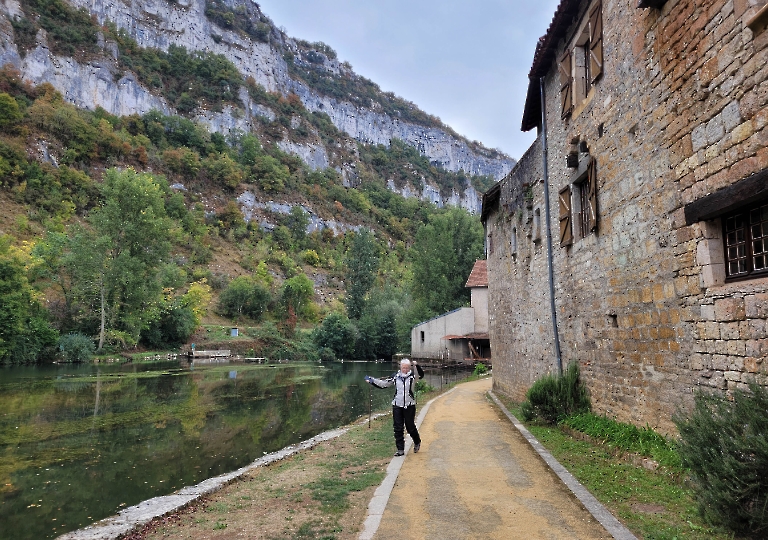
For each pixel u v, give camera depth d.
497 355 18.20
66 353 35.69
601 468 6.50
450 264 49.31
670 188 6.36
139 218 42.12
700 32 5.62
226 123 116.75
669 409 6.46
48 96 79.06
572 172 10.05
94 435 12.71
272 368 39.59
